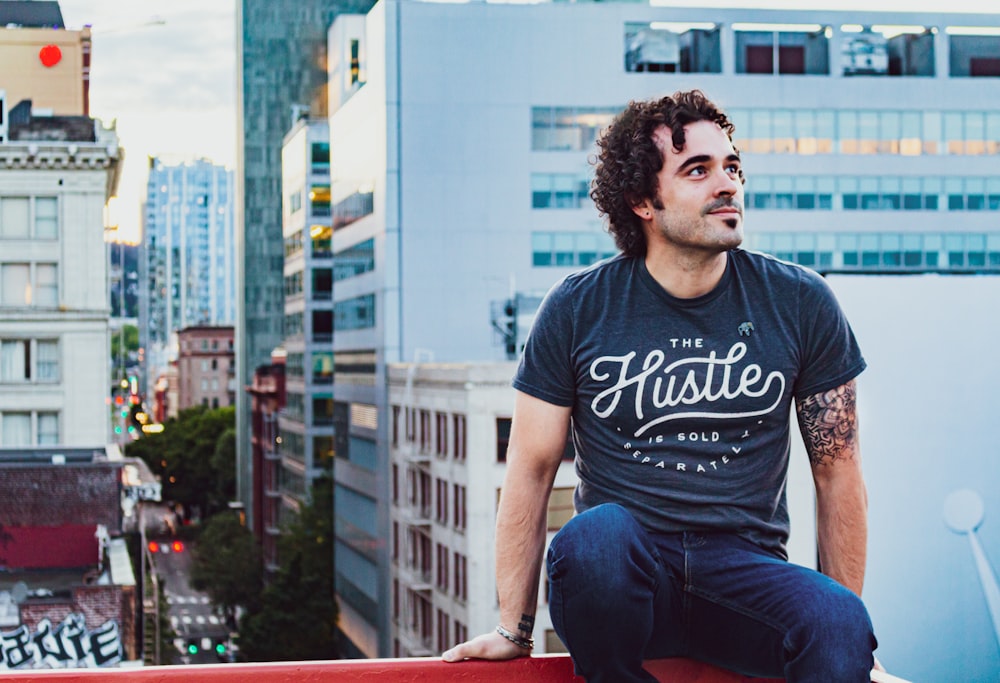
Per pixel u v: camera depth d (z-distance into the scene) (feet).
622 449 7.81
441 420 119.65
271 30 351.25
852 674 6.84
